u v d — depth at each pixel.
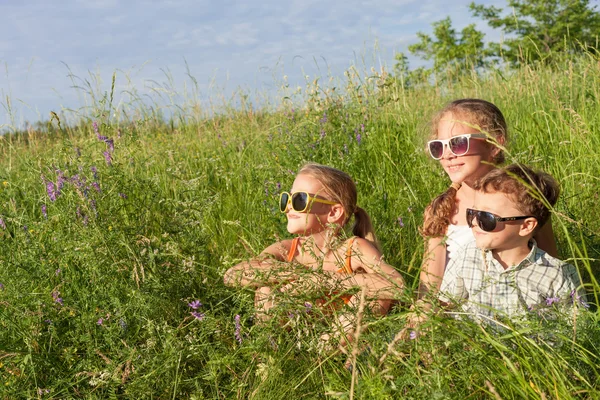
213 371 2.18
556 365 1.85
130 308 2.61
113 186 2.94
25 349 2.47
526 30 25.33
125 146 3.46
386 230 3.80
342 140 5.16
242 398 2.22
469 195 2.96
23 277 2.71
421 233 3.04
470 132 2.96
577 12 24.53
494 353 1.89
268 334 2.22
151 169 4.73
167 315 2.65
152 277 2.64
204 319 2.35
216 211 4.40
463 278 2.61
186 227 3.05
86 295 2.65
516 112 6.02
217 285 2.86
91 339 2.48
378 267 2.34
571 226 3.40
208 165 5.42
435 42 29.64
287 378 2.22
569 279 2.44
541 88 6.34
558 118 5.21
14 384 2.32
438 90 7.68
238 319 2.32
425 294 2.14
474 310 2.47
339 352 2.17
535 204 2.40
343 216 3.08
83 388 2.37
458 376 1.82
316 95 5.70
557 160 4.40
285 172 4.36
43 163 3.41
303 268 2.37
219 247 3.88
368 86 6.03
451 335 1.85
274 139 5.91
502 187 2.40
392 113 5.95
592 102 5.67
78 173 2.96
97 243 2.70
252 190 4.73
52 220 2.90
